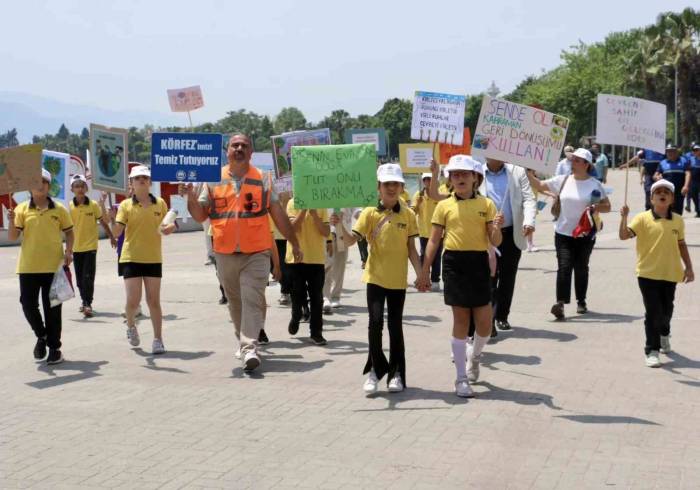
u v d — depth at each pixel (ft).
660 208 27.45
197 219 28.53
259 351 30.91
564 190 35.29
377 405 23.44
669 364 27.48
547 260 54.85
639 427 21.15
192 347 31.99
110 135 34.65
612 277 46.65
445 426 21.38
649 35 254.06
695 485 17.28
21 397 25.31
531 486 17.33
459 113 32.89
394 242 24.62
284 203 37.06
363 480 17.81
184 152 28.17
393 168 24.67
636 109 32.50
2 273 61.16
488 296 24.26
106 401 24.58
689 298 39.14
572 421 21.66
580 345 30.42
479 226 24.02
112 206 36.09
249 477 18.15
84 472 18.72
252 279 27.91
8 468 19.12
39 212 29.84
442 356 29.30
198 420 22.44
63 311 42.19
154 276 30.96
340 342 32.37
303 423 21.93
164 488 17.66
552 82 288.30
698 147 81.35
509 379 25.91
